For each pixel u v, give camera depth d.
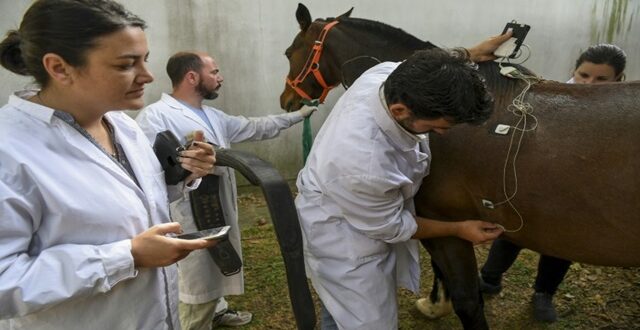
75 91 0.82
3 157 0.77
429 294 2.43
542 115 1.31
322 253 1.38
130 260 0.84
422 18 4.05
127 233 0.90
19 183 0.78
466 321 1.67
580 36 4.62
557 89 1.35
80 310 0.88
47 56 0.77
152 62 3.56
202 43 3.65
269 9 3.72
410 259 1.55
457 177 1.45
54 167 0.81
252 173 1.01
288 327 2.23
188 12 3.56
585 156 1.23
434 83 1.02
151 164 1.05
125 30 0.79
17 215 0.77
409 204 1.44
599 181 1.21
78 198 0.83
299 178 1.51
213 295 1.84
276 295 2.47
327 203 1.35
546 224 1.35
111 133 1.00
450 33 4.16
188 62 1.91
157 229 0.87
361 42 2.03
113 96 0.83
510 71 1.44
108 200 0.86
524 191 1.33
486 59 1.51
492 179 1.38
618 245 1.26
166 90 3.65
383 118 1.17
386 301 1.40
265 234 3.19
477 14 4.18
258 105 3.91
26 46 0.79
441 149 1.46
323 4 3.81
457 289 1.62
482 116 1.09
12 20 3.11
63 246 0.81
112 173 0.89
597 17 4.62
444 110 1.03
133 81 0.84
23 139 0.80
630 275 2.55
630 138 1.18
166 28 3.54
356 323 1.36
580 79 2.01
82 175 0.85
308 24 2.38
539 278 2.21
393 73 1.12
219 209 1.62
